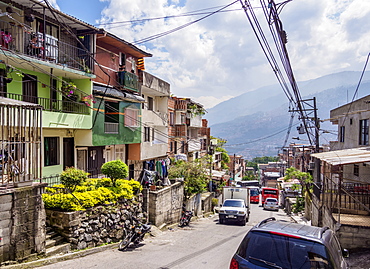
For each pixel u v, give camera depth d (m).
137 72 21.48
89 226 10.01
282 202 42.72
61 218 9.24
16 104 7.56
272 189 41.50
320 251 4.76
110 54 18.08
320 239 4.98
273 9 6.68
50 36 13.80
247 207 22.81
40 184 7.97
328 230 5.93
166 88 25.25
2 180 7.14
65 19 13.82
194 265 8.43
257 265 4.80
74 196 9.57
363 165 17.66
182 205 19.73
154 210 15.12
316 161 21.27
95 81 16.44
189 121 33.03
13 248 7.22
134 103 19.34
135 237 10.77
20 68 12.41
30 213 7.66
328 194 13.93
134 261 8.59
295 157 52.62
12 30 11.96
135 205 13.80
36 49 12.73
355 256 10.16
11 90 12.05
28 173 7.81
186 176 21.88
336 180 21.22
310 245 4.86
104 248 10.19
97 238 10.42
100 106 15.80
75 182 10.51
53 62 13.41
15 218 7.27
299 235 5.03
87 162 16.25
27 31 12.05
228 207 20.38
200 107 37.94
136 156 20.31
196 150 36.84
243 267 4.86
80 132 15.16
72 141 15.23
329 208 12.86
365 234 10.45
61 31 14.52
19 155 7.64
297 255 4.78
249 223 20.95
